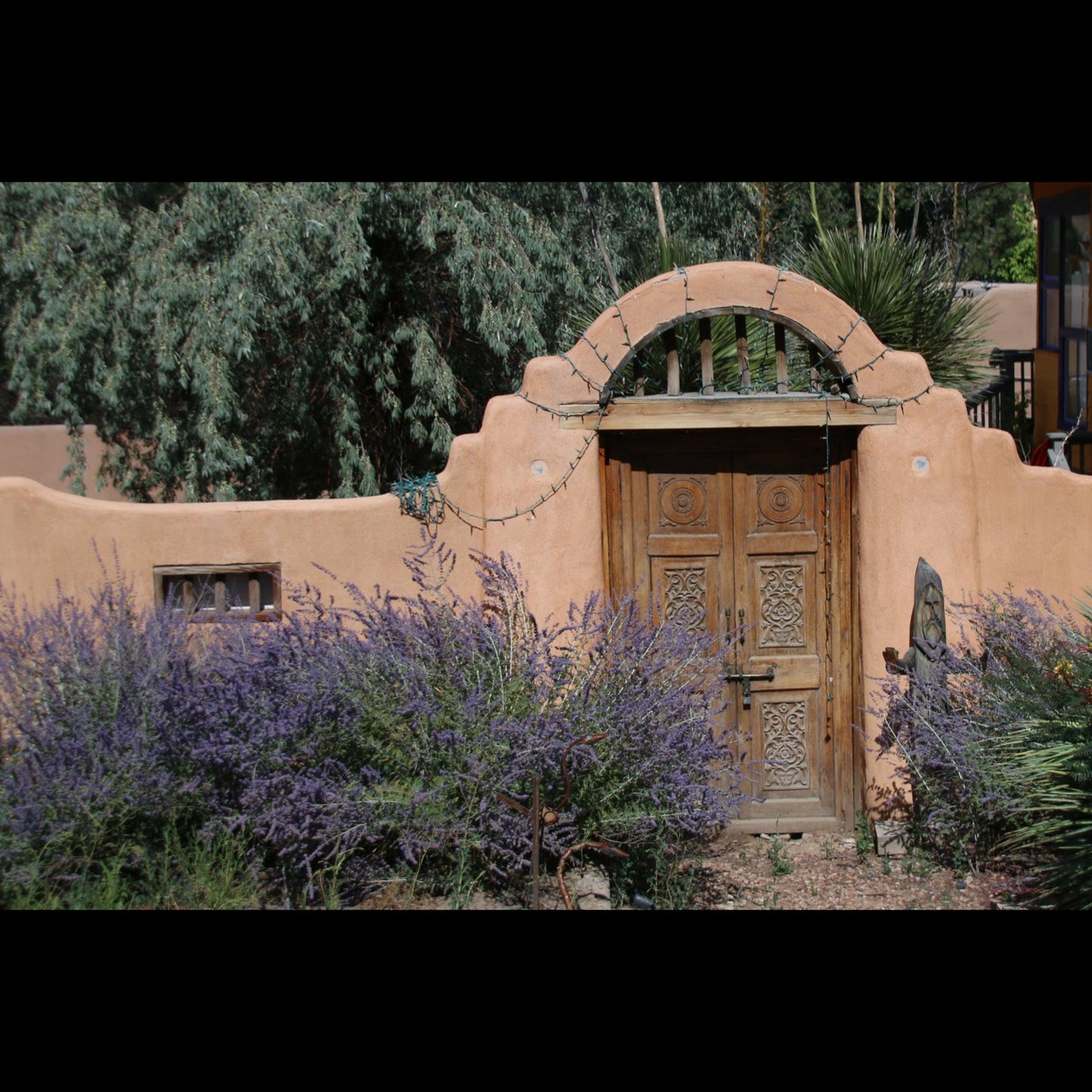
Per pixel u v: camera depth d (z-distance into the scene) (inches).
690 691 248.2
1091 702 236.7
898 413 265.3
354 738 224.8
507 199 402.0
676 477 275.0
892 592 268.2
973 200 866.8
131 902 214.4
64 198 364.5
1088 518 273.4
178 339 350.9
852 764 279.1
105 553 257.0
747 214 448.8
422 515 261.4
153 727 223.1
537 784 212.7
